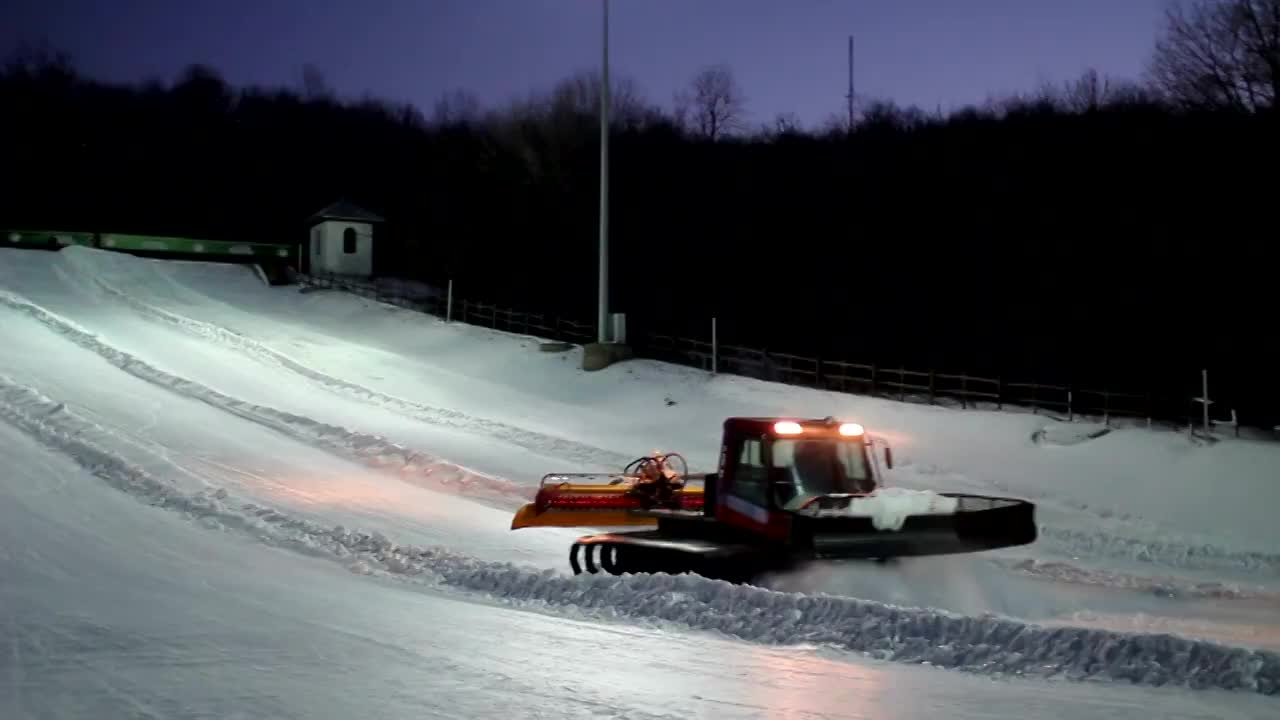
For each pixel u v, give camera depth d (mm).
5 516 14539
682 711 7359
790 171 69500
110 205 85062
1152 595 13641
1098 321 52969
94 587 11133
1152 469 23906
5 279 46812
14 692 7586
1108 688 7898
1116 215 54969
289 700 7500
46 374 27969
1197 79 53656
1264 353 48406
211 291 51094
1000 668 8445
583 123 76000
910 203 63156
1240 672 7938
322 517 16828
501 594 11766
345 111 93250
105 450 19234
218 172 88625
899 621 9344
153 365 30703
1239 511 20969
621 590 10945
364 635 9484
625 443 27562
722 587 10555
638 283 66125
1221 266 50562
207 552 13453
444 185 79812
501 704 7480
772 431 12039
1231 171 50938
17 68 88125
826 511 11273
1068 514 21344
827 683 8062
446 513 18188
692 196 70562
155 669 8219
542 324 54031
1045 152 59688
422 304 55125
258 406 26703
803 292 62719
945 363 53875
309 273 61156
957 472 24641
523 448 26078
